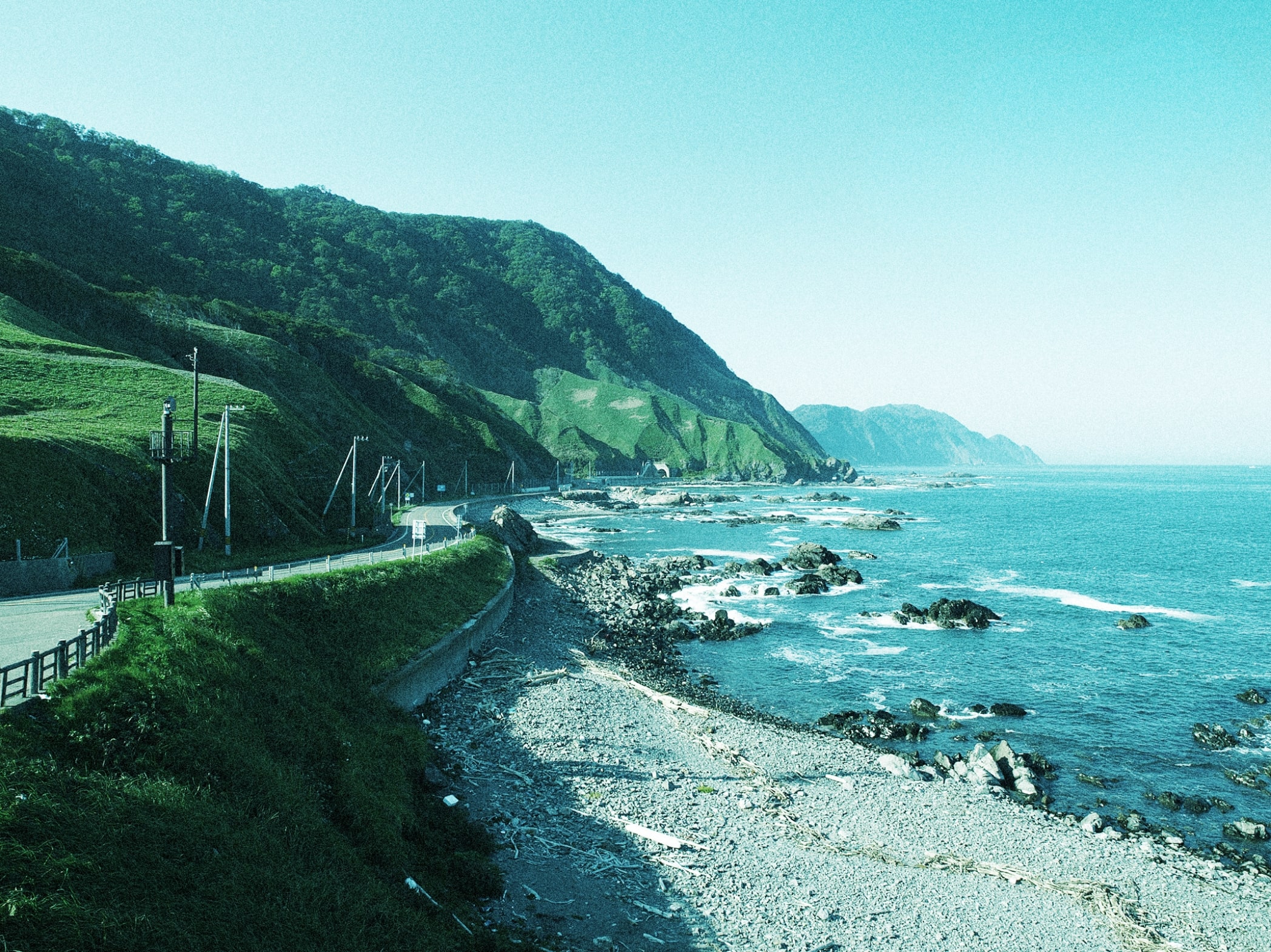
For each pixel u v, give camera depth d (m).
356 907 13.60
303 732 18.67
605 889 18.11
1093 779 29.83
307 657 24.19
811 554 81.62
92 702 14.35
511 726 28.45
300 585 28.77
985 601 63.22
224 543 47.72
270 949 11.62
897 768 29.28
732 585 69.56
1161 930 19.09
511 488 161.50
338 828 16.19
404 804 19.02
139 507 44.03
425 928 14.09
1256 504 174.38
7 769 11.66
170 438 21.64
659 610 57.56
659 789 24.67
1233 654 47.00
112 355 78.44
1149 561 85.88
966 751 32.56
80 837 11.32
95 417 56.75
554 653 41.66
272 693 19.42
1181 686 40.88
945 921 18.50
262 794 15.03
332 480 73.00
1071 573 77.69
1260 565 82.88
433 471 138.12
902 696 39.47
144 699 15.35
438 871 17.05
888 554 92.00
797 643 49.69
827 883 19.75
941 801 26.55
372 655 28.27
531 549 80.56
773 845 21.64
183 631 19.22
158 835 12.29
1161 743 33.53
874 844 22.53
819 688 40.56
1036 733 34.53
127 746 13.98
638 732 30.00
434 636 33.78
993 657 46.50
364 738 21.28
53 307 93.69
